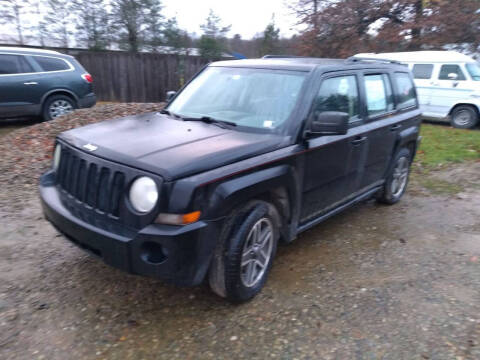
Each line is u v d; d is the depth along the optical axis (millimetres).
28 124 10453
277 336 2969
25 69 9648
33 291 3389
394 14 17234
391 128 5117
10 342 2805
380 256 4273
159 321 3092
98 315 3129
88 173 3117
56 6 19797
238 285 3168
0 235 4332
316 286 3639
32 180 5973
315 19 18078
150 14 21297
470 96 11867
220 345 2859
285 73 4062
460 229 5078
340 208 4539
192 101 4391
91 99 10750
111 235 2824
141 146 3135
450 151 8828
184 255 2775
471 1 15859
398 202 5996
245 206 3217
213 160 2967
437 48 16547
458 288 3709
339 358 2773
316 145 3768
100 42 20703
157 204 2742
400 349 2879
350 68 4477
